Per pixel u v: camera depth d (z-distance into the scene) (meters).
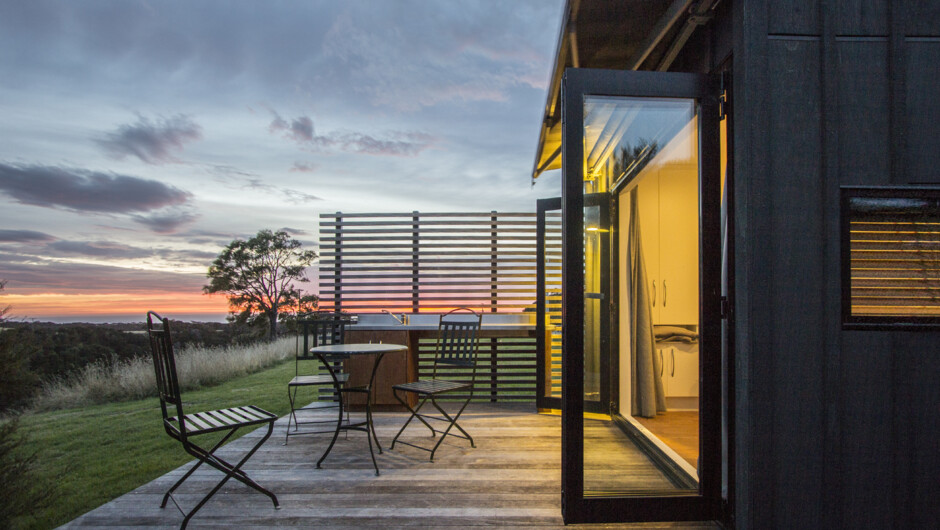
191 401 6.69
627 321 3.63
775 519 1.95
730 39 2.21
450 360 3.65
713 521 2.26
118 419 5.75
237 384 8.50
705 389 2.27
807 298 1.98
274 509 2.39
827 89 2.00
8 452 2.73
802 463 1.96
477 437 3.74
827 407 1.96
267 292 25.16
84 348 9.48
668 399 3.23
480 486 2.69
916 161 2.01
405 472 2.93
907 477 1.97
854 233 2.00
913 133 2.02
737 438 2.08
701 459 2.26
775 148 2.00
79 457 4.05
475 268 5.62
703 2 2.26
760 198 1.98
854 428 1.97
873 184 2.00
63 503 3.00
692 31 2.48
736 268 2.10
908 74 2.02
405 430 3.98
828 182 1.99
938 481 1.97
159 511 2.37
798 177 2.00
